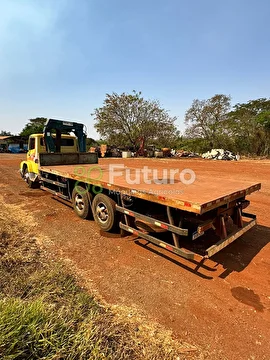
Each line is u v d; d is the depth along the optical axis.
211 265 3.15
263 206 5.92
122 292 2.56
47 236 4.03
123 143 28.84
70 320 1.96
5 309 1.84
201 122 27.55
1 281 2.54
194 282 2.77
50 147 7.23
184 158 23.64
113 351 1.78
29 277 2.65
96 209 4.39
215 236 4.06
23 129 57.53
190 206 2.55
